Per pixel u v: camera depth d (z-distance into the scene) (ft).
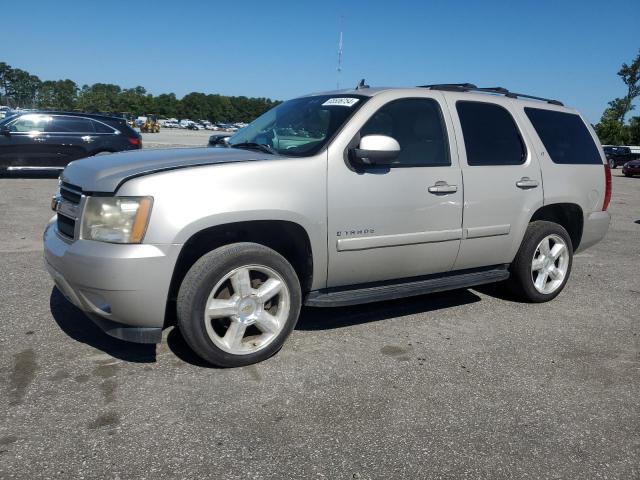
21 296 15.42
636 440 9.63
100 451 8.61
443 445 9.21
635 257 24.97
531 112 16.61
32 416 9.48
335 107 13.53
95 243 10.49
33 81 527.40
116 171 10.94
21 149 41.83
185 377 11.12
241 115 499.92
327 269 12.51
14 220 26.81
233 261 11.11
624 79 226.17
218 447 8.85
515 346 13.61
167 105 468.34
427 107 14.21
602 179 17.99
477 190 14.57
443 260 14.38
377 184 12.76
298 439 9.18
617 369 12.52
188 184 10.62
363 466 8.56
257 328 12.25
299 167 11.79
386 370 11.90
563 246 17.16
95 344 12.48
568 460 8.98
